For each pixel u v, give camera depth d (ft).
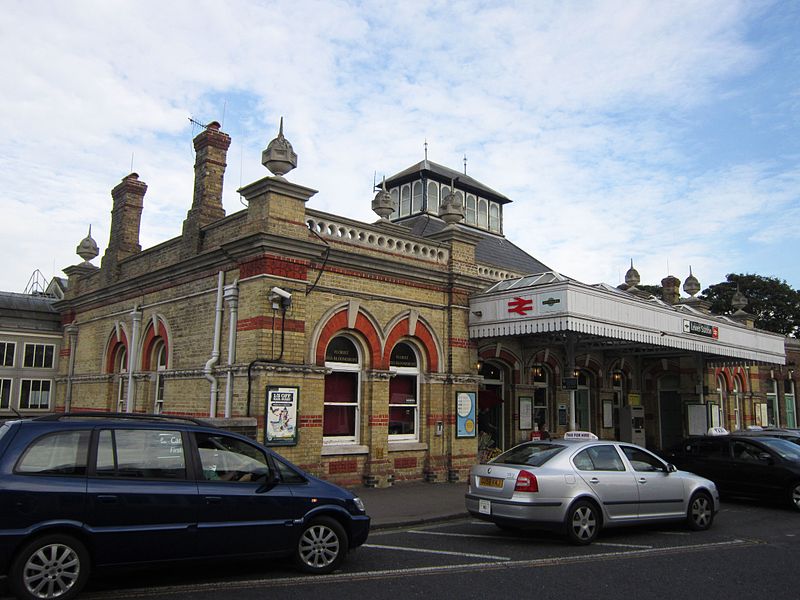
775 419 96.99
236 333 42.91
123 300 59.72
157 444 22.63
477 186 80.94
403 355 49.98
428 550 28.58
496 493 30.14
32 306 76.13
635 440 72.79
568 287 44.91
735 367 85.81
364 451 45.34
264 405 39.68
